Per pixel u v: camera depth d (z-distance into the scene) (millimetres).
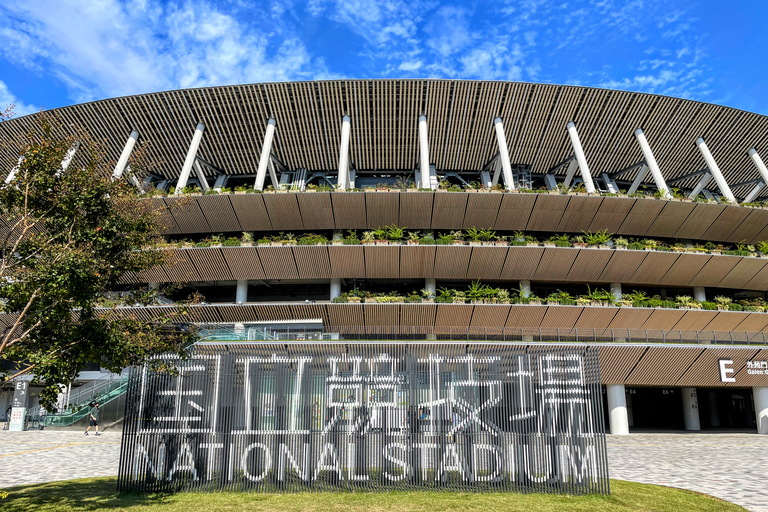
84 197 10477
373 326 33250
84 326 10289
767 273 37250
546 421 11625
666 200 35656
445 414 11742
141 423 11781
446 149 40500
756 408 32344
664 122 39031
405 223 36656
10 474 14500
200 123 37750
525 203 35500
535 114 38062
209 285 39688
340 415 11758
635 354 30438
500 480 11414
